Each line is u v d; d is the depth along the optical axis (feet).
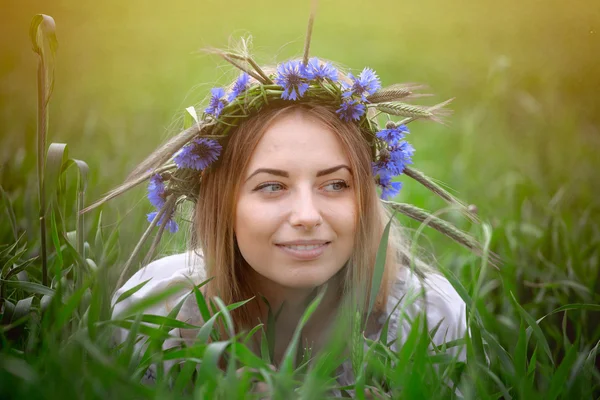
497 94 16.21
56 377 4.12
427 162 14.03
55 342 4.79
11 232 8.28
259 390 5.07
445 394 5.01
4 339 4.79
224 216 6.23
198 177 6.55
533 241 9.39
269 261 5.97
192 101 17.52
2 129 13.70
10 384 4.19
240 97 6.15
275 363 6.80
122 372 4.09
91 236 8.55
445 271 5.64
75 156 12.87
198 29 26.94
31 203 8.42
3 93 17.16
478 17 25.23
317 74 6.08
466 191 11.88
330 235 5.94
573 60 18.33
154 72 21.67
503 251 8.75
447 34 25.41
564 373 4.73
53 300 5.28
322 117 6.02
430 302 7.08
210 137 6.19
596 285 8.36
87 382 4.10
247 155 5.99
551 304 8.00
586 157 12.86
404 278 7.25
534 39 21.71
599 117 15.72
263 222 5.87
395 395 4.79
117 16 28.43
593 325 7.76
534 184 11.18
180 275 7.19
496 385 5.50
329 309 6.81
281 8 31.35
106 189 10.57
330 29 27.73
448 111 6.34
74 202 9.04
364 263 6.37
